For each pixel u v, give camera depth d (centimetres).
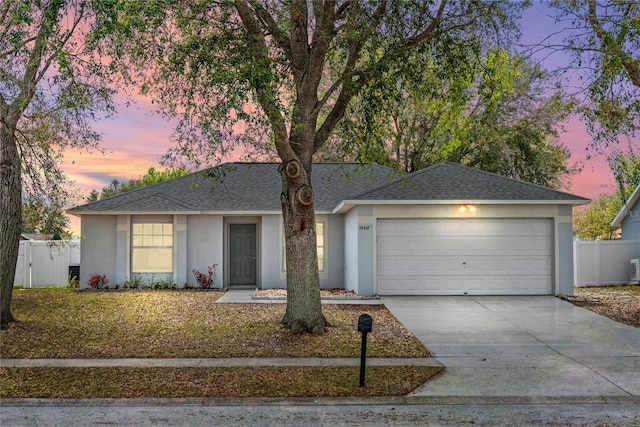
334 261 1994
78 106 1282
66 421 660
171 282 1958
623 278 2184
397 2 1143
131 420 662
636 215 2327
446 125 2847
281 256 1980
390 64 1171
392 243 1712
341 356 964
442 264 1712
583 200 1673
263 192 2098
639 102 1210
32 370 878
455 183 1777
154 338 1105
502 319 1330
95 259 1972
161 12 985
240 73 970
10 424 648
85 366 902
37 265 2180
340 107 1196
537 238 1719
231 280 2012
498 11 1178
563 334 1162
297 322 1136
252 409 706
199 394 752
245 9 1097
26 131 1379
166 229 1981
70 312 1410
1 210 1202
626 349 1027
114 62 1138
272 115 980
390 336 1127
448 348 1031
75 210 1919
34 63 1133
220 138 1066
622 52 1196
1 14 1091
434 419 666
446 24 1222
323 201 2005
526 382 811
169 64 1118
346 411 697
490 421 659
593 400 739
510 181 1805
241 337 1103
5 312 1222
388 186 1770
